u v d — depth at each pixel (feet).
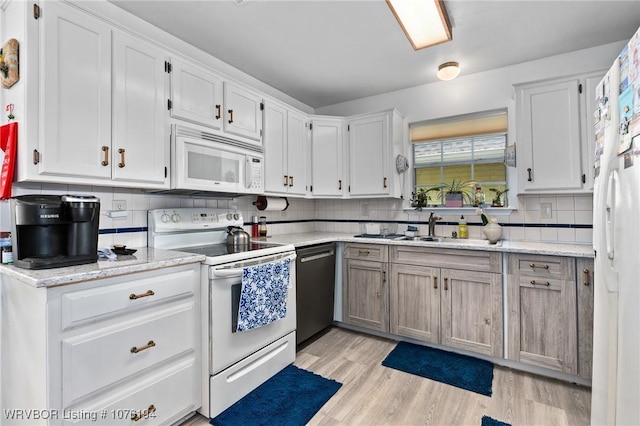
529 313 7.09
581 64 8.23
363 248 9.40
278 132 9.32
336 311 9.89
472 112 9.69
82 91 5.15
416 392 6.44
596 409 4.74
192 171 6.75
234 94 7.85
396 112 10.30
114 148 5.56
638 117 3.65
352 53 8.36
